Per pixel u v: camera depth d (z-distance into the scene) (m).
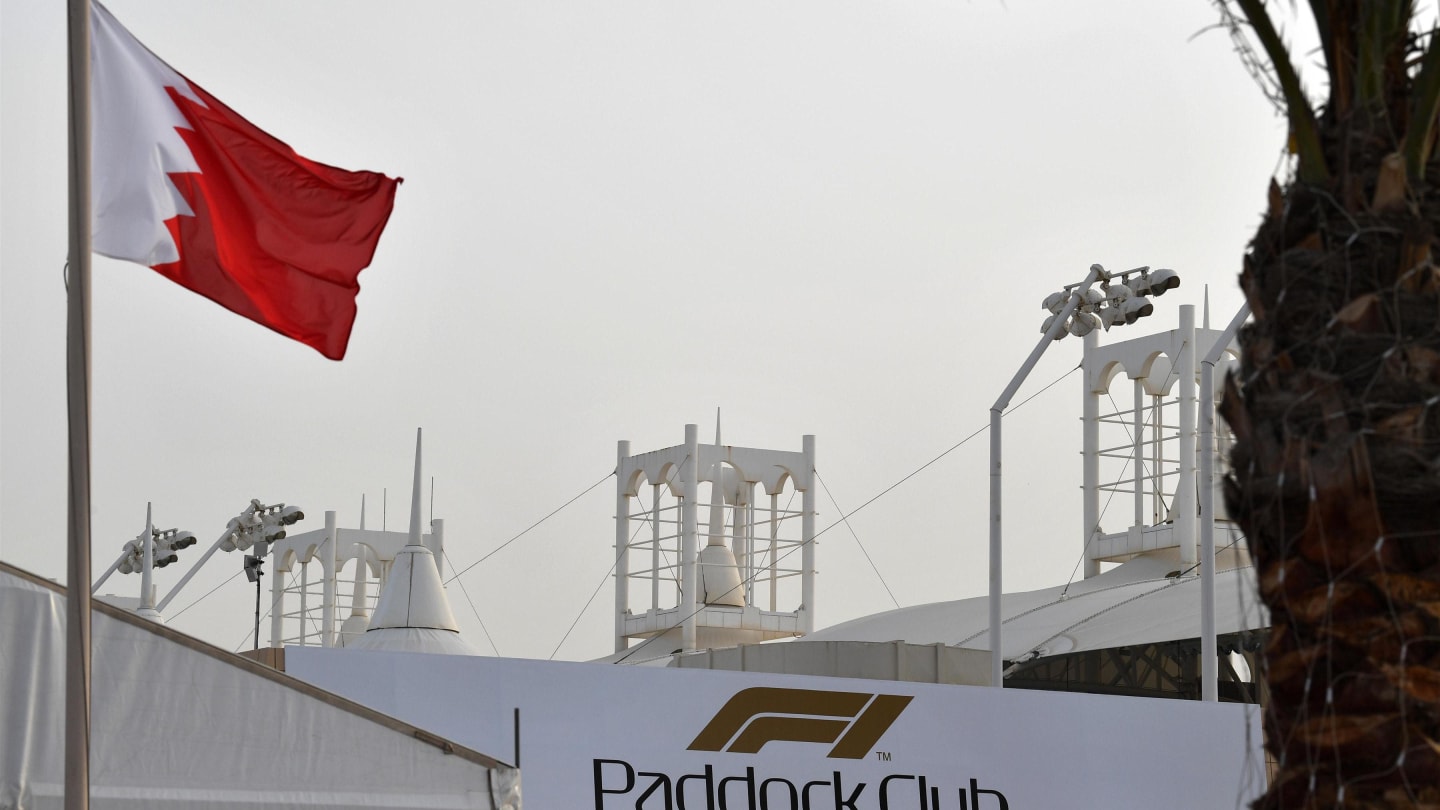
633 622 62.09
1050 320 33.84
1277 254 7.87
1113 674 49.69
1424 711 7.20
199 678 15.91
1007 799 26.83
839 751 25.66
